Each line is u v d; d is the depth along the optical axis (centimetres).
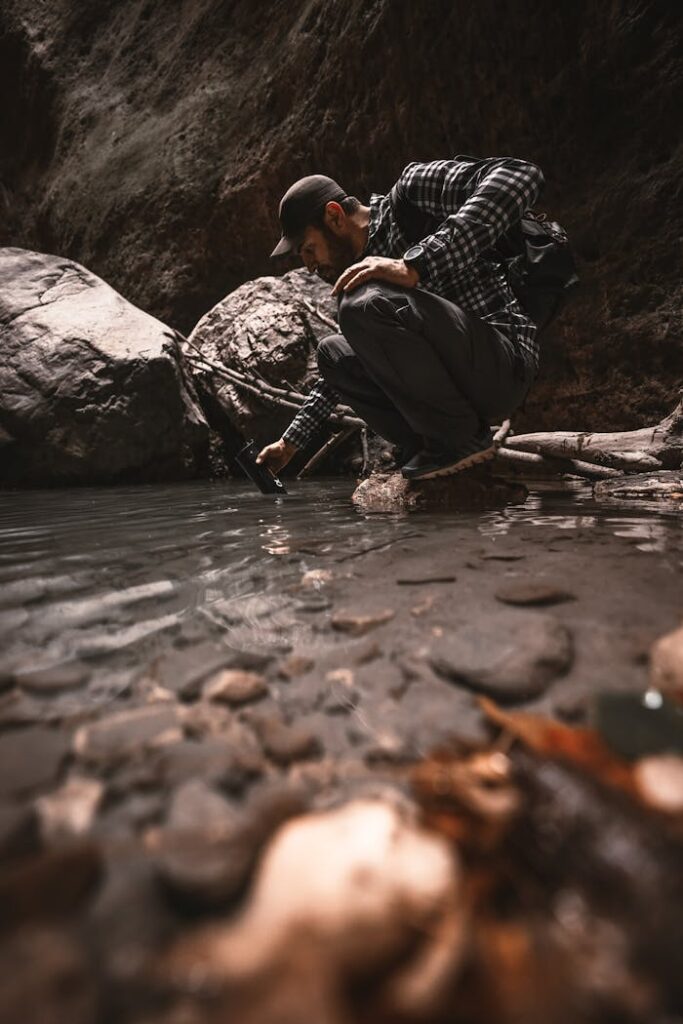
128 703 100
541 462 434
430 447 300
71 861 64
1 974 51
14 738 89
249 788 78
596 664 109
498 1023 47
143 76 930
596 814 60
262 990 47
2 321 573
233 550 203
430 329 267
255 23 780
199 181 773
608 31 466
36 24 1055
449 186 273
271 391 582
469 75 543
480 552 186
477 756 81
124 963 53
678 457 375
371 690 103
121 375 538
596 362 486
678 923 50
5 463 533
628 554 178
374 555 188
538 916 56
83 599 150
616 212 475
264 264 749
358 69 616
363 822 61
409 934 50
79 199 930
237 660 115
